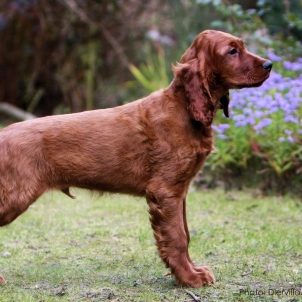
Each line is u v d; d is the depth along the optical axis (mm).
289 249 6961
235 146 9938
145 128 5781
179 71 5805
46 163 5715
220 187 10398
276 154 9406
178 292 5586
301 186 9609
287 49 12391
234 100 10398
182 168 5711
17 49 17047
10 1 16406
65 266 6512
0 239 7672
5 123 16719
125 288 5742
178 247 5719
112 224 8398
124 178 5844
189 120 5766
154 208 5750
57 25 16875
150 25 17188
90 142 5770
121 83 17391
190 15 16297
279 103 9641
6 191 5609
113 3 16734
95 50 16953
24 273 6281
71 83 17156
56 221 8578
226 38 5863
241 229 7965
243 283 5828
